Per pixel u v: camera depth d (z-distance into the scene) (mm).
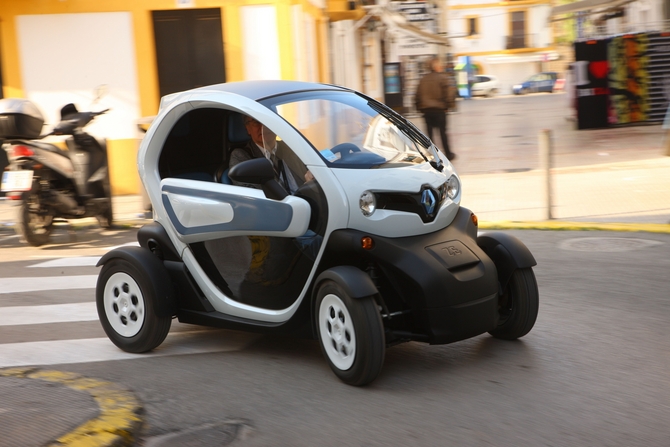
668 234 7902
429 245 4207
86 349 5059
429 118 14805
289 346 4914
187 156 5117
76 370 4629
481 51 61812
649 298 5703
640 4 29641
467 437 3467
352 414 3773
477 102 42469
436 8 33906
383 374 4328
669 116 12281
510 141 18219
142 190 10445
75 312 6039
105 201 9328
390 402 3908
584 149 15281
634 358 4457
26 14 12648
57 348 5102
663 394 3902
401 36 33906
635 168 12398
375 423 3656
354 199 4109
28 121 8445
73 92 12844
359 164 4285
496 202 10328
